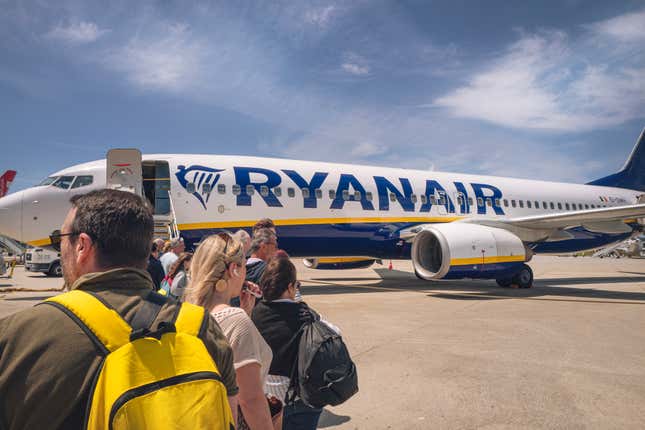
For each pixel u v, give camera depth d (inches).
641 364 202.1
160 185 430.6
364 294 466.9
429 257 479.8
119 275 47.9
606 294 469.1
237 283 79.9
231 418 44.1
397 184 542.3
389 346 232.5
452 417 143.5
